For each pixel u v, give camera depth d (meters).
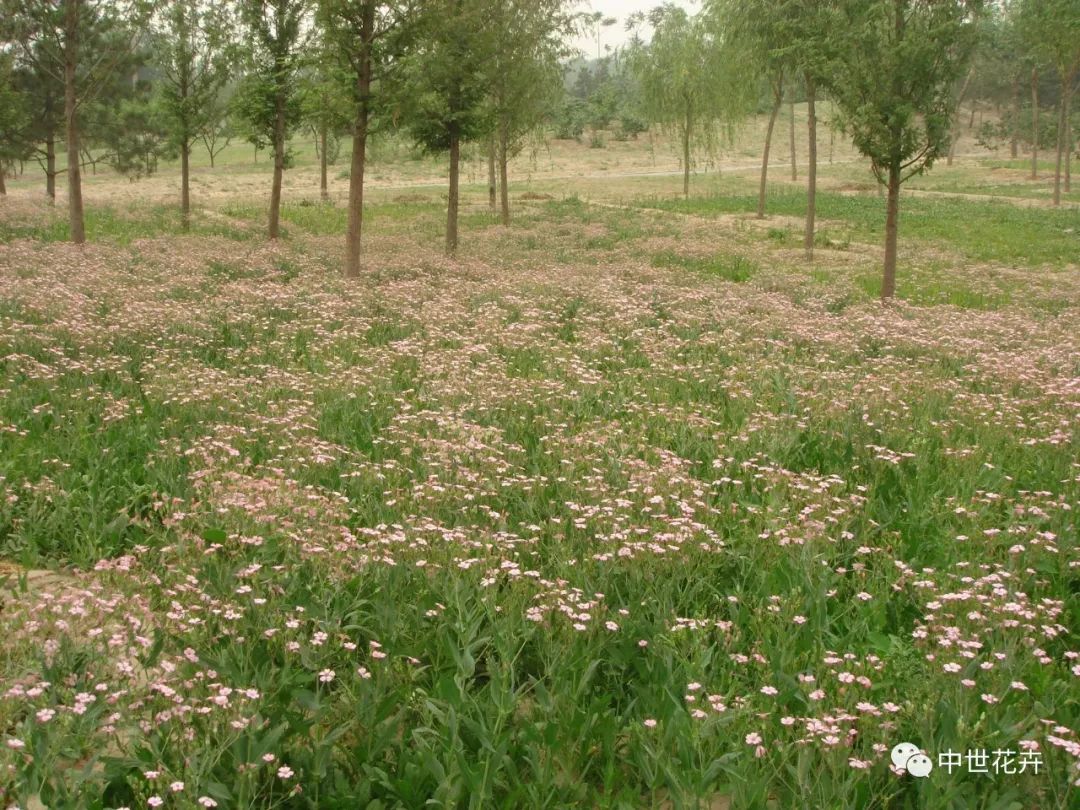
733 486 7.36
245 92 25.47
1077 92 79.75
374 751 4.02
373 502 6.61
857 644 5.09
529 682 4.52
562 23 27.33
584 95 124.38
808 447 8.27
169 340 11.39
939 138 17.42
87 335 10.78
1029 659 4.63
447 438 7.99
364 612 5.10
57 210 29.94
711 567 5.75
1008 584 5.53
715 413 9.53
